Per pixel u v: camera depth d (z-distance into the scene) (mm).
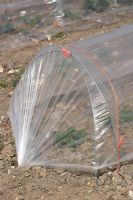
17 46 15352
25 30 15953
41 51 10008
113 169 9086
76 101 9094
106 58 9305
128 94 9055
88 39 10164
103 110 8789
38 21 16281
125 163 9164
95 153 8820
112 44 9703
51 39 15703
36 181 9023
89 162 8930
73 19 16484
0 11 16312
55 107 9367
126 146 8984
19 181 9062
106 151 8859
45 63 9836
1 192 8875
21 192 8836
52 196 8688
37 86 9820
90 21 16625
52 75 9594
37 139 9375
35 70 10055
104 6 17062
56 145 9203
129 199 8531
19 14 16406
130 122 9016
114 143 8883
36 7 16500
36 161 9273
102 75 9000
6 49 15195
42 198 8648
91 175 9016
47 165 9219
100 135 8789
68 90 9234
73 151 9078
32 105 9727
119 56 9406
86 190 8758
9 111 10984
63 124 9180
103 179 8922
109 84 8969
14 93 10828
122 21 16828
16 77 13016
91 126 8875
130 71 9227
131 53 9531
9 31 15930
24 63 14062
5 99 11961
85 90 8961
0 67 13742
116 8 17203
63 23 16312
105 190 8734
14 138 10070
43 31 16031
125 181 8859
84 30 16250
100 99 8805
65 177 9023
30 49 15109
